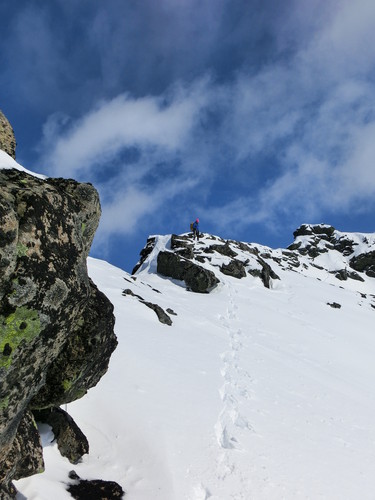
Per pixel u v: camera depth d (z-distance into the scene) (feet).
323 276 272.31
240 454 34.06
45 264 19.16
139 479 28.04
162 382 43.73
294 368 65.62
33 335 19.02
